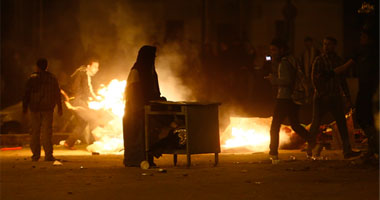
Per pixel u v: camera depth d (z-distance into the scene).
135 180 17.31
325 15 62.53
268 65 40.22
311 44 33.94
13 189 15.99
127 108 20.55
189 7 59.25
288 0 46.84
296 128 22.39
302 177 17.59
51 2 47.72
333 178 17.39
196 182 16.75
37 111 23.31
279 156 24.22
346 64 21.98
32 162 22.89
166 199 14.31
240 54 41.28
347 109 26.12
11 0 45.28
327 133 27.38
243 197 14.44
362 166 20.06
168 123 20.81
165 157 24.14
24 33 45.81
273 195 14.66
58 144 31.05
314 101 22.75
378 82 21.22
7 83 42.41
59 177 18.11
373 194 14.76
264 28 60.81
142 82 20.45
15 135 31.17
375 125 21.39
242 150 26.17
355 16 57.69
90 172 19.19
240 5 60.09
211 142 20.72
